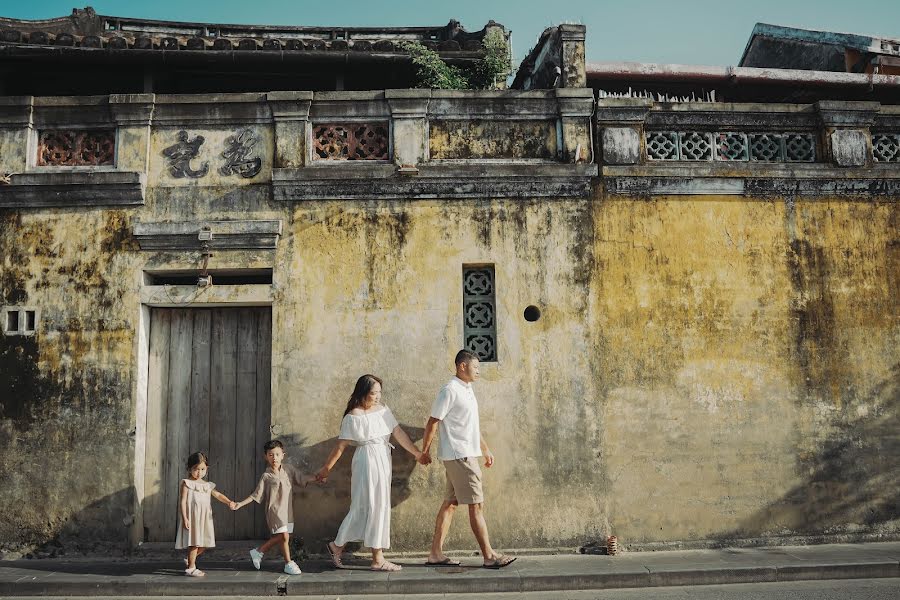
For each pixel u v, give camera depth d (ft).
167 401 24.71
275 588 20.49
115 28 36.83
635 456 24.39
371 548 21.98
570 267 25.05
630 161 25.53
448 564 22.34
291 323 24.35
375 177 24.72
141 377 24.26
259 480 23.90
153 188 24.88
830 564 21.61
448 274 24.84
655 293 25.16
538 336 24.68
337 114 25.40
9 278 24.44
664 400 24.70
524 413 24.34
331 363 24.25
